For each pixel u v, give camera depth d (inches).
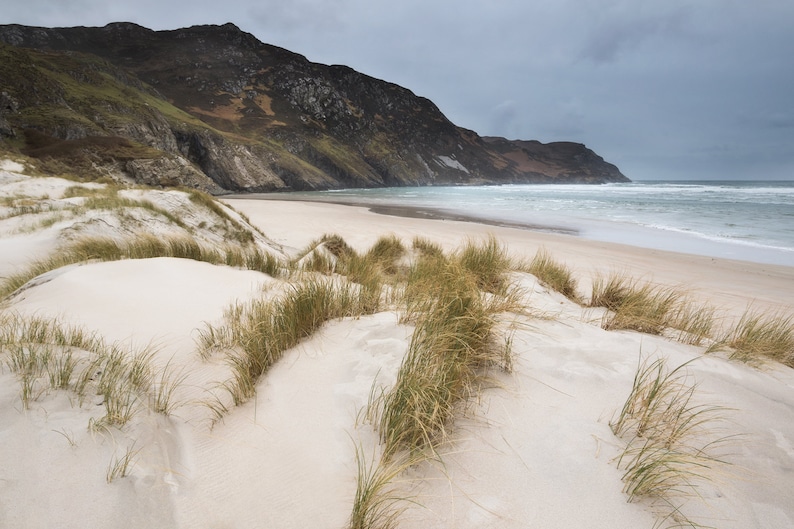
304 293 152.9
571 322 156.4
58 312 154.5
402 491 72.6
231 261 291.9
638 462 74.9
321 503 71.2
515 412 94.3
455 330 119.7
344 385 105.4
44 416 78.8
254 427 92.2
